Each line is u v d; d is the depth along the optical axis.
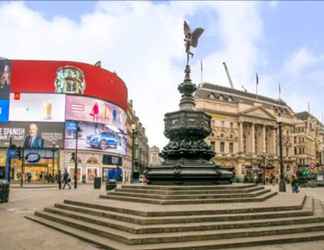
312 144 107.56
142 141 113.31
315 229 10.63
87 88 60.88
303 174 70.62
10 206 18.28
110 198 14.66
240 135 85.44
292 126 102.75
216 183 15.04
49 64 59.69
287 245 9.30
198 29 17.66
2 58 59.91
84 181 58.06
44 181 54.78
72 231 10.66
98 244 9.10
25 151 57.41
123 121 69.81
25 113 58.28
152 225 9.52
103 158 61.91
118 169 63.72
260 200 13.52
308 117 109.75
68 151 58.47
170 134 16.50
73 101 59.62
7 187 20.39
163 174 14.95
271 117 93.12
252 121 88.19
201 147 16.05
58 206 14.43
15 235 10.60
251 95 94.50
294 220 10.90
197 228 9.56
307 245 9.33
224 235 9.40
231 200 12.84
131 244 8.65
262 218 10.82
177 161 15.73
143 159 118.94
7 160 54.78
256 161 86.69
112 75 65.56
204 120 16.44
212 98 83.31
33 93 58.84
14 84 58.69
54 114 58.75
